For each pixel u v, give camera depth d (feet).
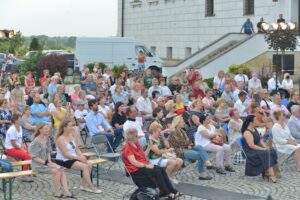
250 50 110.93
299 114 51.42
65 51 160.04
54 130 54.44
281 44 93.91
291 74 101.09
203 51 116.98
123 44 121.60
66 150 40.91
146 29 156.46
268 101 63.67
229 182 44.39
